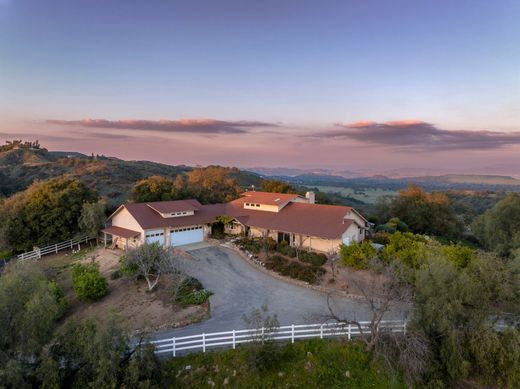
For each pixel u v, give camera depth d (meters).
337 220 35.31
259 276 29.97
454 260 24.98
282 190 62.03
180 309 23.42
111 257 35.16
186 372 16.70
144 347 15.79
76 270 27.92
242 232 41.56
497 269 19.06
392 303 19.98
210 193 59.91
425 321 18.08
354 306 23.75
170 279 27.58
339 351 18.42
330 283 27.50
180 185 61.41
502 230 47.62
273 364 17.30
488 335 16.70
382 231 43.22
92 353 14.08
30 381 13.43
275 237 38.62
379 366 17.47
